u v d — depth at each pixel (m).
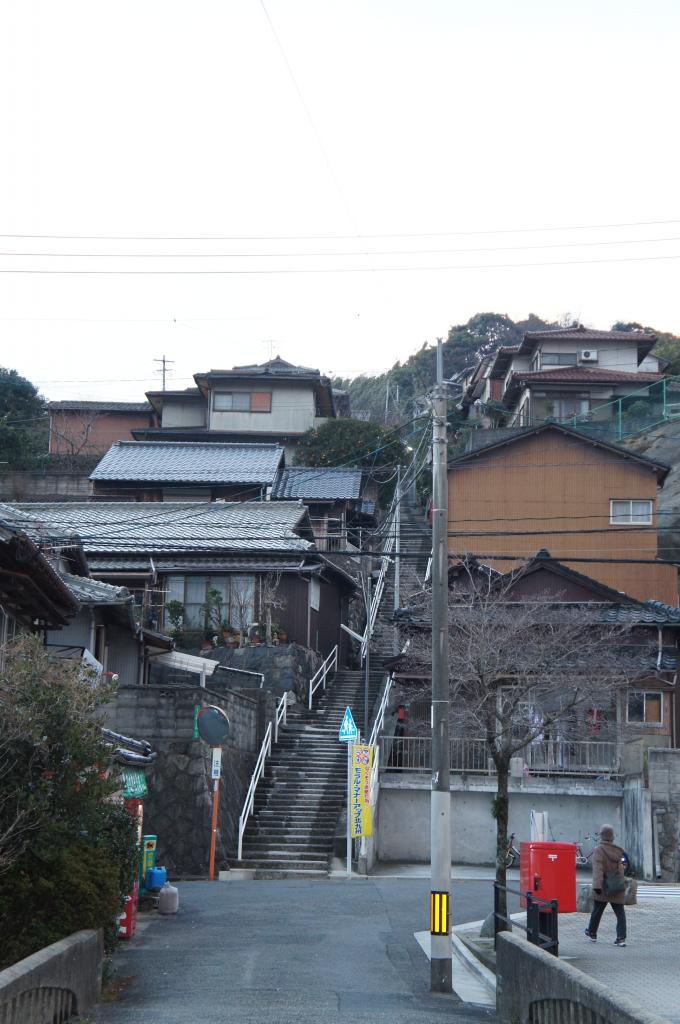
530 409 49.16
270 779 26.50
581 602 28.34
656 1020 6.28
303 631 33.97
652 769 23.31
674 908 17.39
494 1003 11.66
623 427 47.66
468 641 21.31
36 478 48.78
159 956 13.46
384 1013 10.30
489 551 38.00
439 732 13.20
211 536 35.16
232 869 22.73
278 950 14.05
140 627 24.02
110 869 11.13
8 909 10.12
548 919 10.59
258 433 52.69
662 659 26.84
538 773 26.06
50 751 10.30
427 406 22.44
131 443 48.59
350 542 46.31
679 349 60.69
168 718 23.09
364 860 23.02
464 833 25.97
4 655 10.79
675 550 37.97
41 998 8.24
